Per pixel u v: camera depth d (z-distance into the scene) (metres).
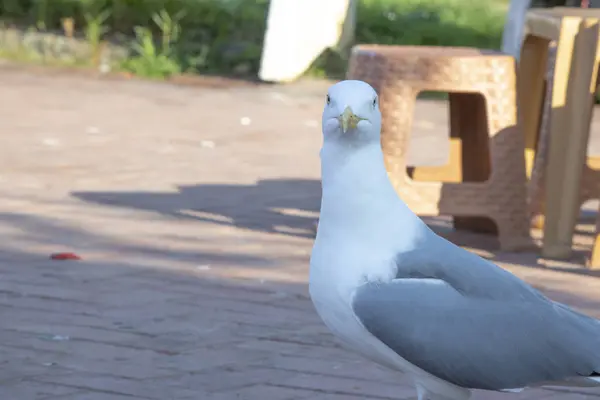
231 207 9.18
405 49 8.28
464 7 22.66
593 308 6.67
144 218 8.69
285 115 14.21
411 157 11.64
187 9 19.45
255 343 5.88
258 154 11.66
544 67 8.79
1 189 9.54
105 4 19.80
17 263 7.30
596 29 7.61
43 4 19.86
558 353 3.86
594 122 13.91
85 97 15.09
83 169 10.54
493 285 3.94
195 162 11.11
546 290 7.02
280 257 7.65
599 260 7.62
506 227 8.05
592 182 8.08
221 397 5.12
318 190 9.99
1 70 17.17
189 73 17.59
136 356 5.64
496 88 7.86
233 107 14.70
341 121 3.94
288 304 6.58
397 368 4.05
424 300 3.88
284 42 16.80
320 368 5.55
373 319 3.88
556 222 7.88
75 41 18.56
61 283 6.86
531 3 9.48
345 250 4.01
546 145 8.72
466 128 8.55
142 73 17.41
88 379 5.30
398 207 4.07
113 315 6.27
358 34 19.17
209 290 6.81
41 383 5.24
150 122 13.35
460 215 8.00
